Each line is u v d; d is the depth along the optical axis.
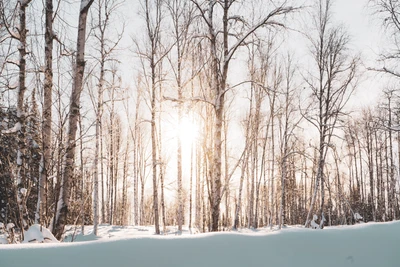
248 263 2.19
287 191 26.05
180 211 15.81
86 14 5.14
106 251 2.13
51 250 2.12
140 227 17.22
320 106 13.92
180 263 2.11
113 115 17.78
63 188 4.78
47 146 4.80
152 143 13.64
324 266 2.26
